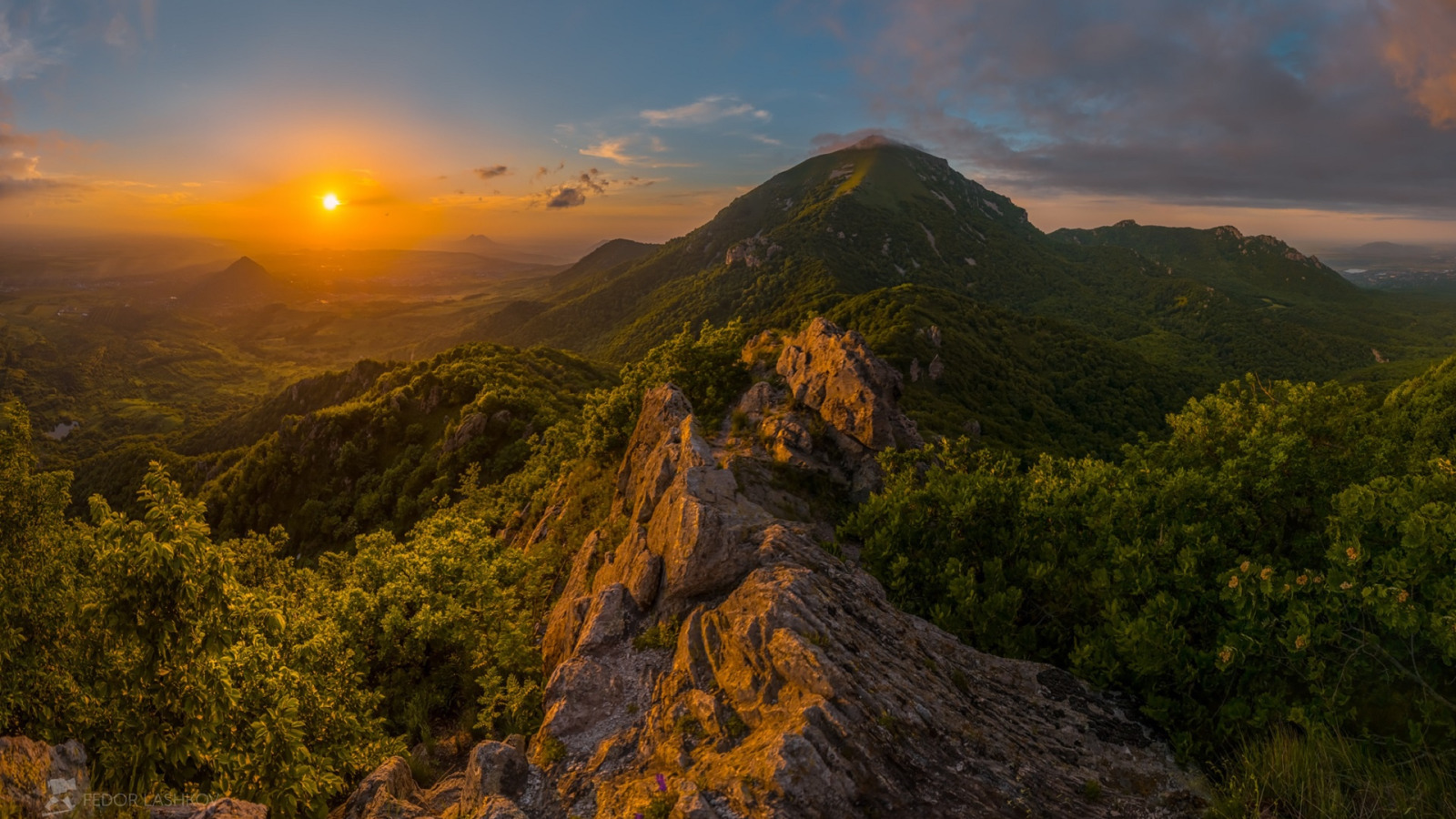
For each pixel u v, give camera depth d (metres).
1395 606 8.21
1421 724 7.84
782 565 12.85
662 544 15.31
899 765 8.37
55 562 10.96
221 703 10.07
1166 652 10.12
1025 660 12.07
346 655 16.45
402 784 11.42
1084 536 14.47
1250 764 8.27
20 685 9.08
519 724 14.62
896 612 12.79
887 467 24.19
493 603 20.97
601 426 38.34
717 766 8.65
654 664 12.80
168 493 10.12
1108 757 9.39
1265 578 9.44
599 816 8.91
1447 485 10.02
